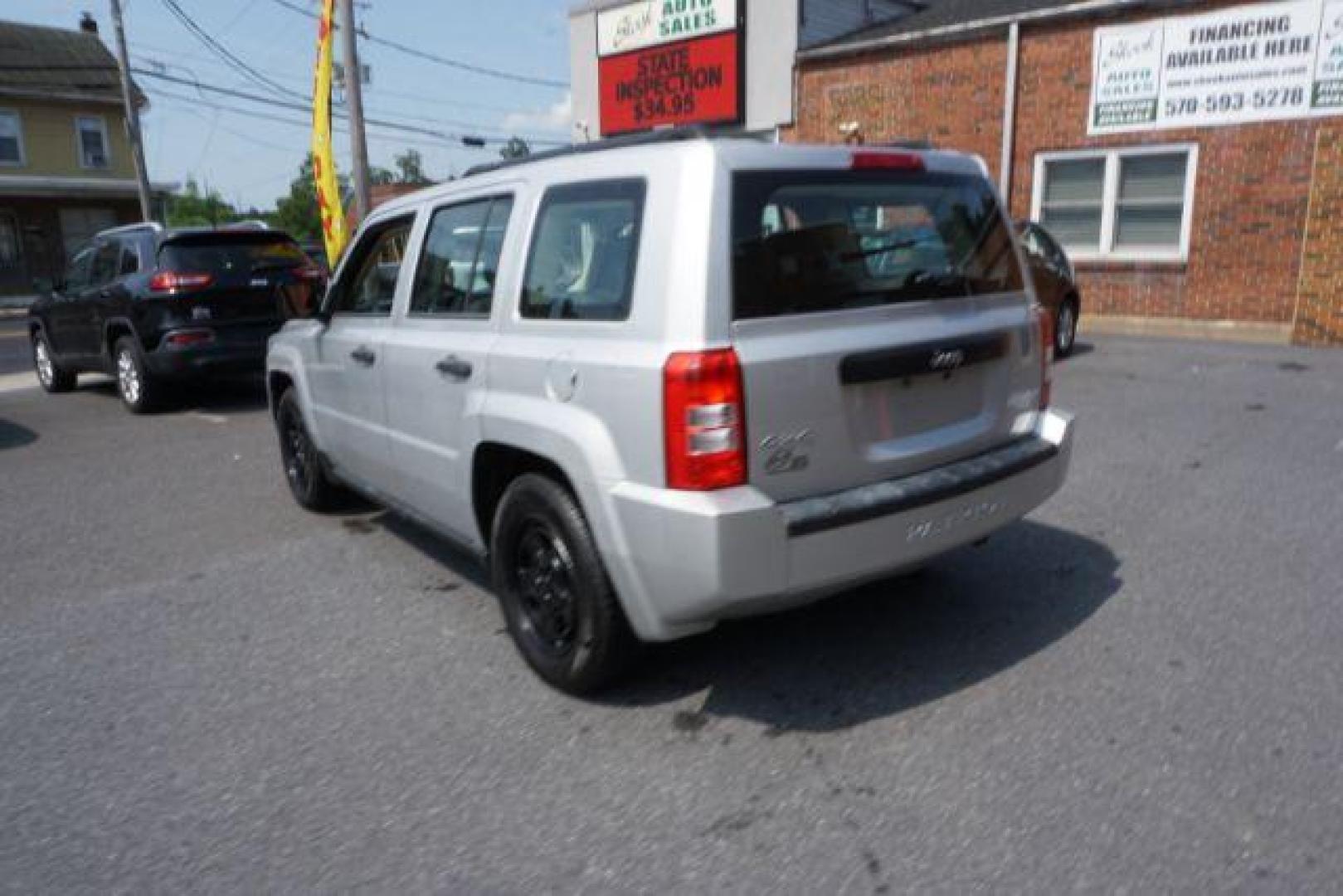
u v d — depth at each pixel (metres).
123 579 4.99
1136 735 3.13
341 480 5.49
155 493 6.72
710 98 17.38
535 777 3.04
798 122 16.42
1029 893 2.43
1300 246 11.81
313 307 9.85
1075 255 13.64
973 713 3.32
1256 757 2.98
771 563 2.90
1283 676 3.49
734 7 16.62
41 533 5.84
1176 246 12.86
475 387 3.73
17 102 30.91
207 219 57.16
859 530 3.05
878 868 2.55
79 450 8.25
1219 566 4.57
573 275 3.34
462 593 4.65
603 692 3.56
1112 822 2.69
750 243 2.95
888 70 15.17
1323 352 11.14
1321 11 11.16
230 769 3.16
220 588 4.81
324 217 14.45
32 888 2.60
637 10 18.09
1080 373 10.00
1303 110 11.50
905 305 3.28
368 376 4.66
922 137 14.98
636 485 3.01
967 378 3.50
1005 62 13.84
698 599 2.90
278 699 3.62
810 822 2.76
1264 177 11.92
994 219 3.74
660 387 2.89
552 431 3.27
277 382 6.12
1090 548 4.87
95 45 34.44
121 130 33.44
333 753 3.23
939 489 3.23
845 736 3.21
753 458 2.91
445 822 2.83
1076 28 13.10
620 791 2.96
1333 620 3.94
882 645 3.87
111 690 3.75
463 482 3.94
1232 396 8.62
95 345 10.33
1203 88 12.18
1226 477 6.04
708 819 2.79
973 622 4.05
